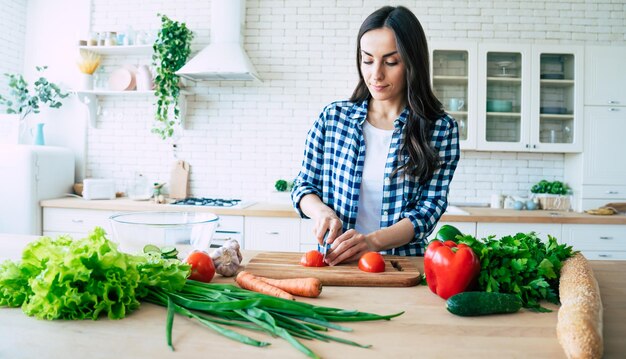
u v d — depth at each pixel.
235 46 3.44
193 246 1.13
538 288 0.94
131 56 3.86
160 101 3.49
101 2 3.86
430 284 1.02
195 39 3.79
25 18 3.88
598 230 3.10
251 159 3.79
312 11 3.72
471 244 0.99
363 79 1.59
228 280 1.11
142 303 0.91
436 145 1.52
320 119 1.66
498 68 3.44
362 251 1.26
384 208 1.54
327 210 1.42
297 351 0.69
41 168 3.40
